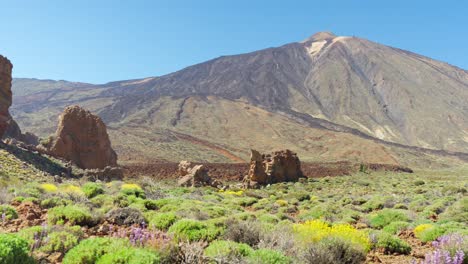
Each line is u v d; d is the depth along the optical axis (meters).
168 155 104.38
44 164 36.22
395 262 9.42
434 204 22.42
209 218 13.83
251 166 56.16
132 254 6.33
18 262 5.91
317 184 55.47
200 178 48.94
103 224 10.68
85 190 19.89
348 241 8.58
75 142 45.91
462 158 170.12
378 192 40.50
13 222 10.03
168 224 11.04
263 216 15.54
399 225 15.16
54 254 7.18
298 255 8.02
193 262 6.76
